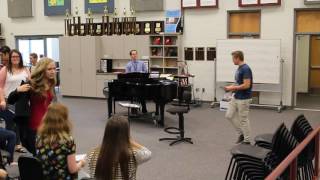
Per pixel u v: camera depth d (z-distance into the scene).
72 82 11.14
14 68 4.70
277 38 9.24
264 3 9.23
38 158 2.81
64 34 11.78
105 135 2.42
